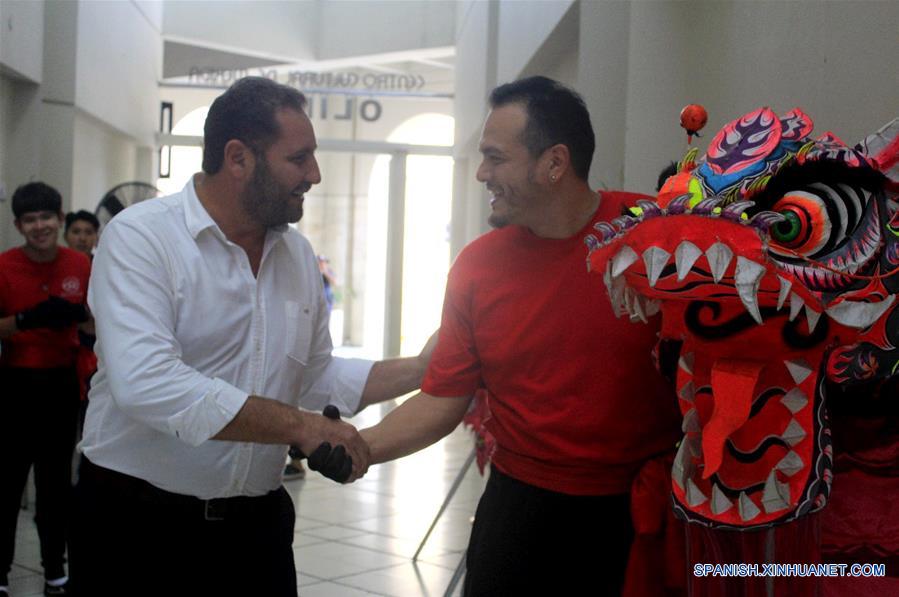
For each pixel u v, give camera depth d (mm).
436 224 20453
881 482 1946
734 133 1826
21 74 8539
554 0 6195
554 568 2305
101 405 2422
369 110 18312
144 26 12586
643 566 2191
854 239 1712
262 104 2389
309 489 6785
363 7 14273
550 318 2268
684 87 3998
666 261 1673
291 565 2596
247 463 2404
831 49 2855
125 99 11688
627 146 4031
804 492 1775
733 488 1836
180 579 2416
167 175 13336
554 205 2271
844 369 1804
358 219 18594
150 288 2320
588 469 2275
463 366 2426
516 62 8062
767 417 1829
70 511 2473
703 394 1896
